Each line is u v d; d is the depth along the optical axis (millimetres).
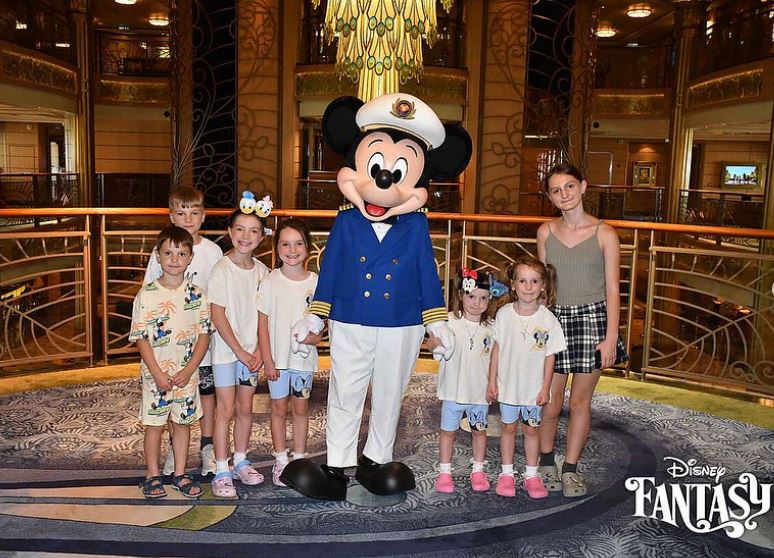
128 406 3988
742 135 18344
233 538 2580
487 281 2963
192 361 2852
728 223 14758
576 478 3006
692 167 21094
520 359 2926
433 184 14812
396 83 3547
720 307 14500
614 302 2951
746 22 13852
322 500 2898
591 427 3834
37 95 13438
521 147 14391
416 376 4707
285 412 3057
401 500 2928
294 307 3020
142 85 17453
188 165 7496
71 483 3004
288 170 14578
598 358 2934
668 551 2564
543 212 15609
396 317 2855
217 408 2947
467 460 3395
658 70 18656
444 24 14430
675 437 3717
